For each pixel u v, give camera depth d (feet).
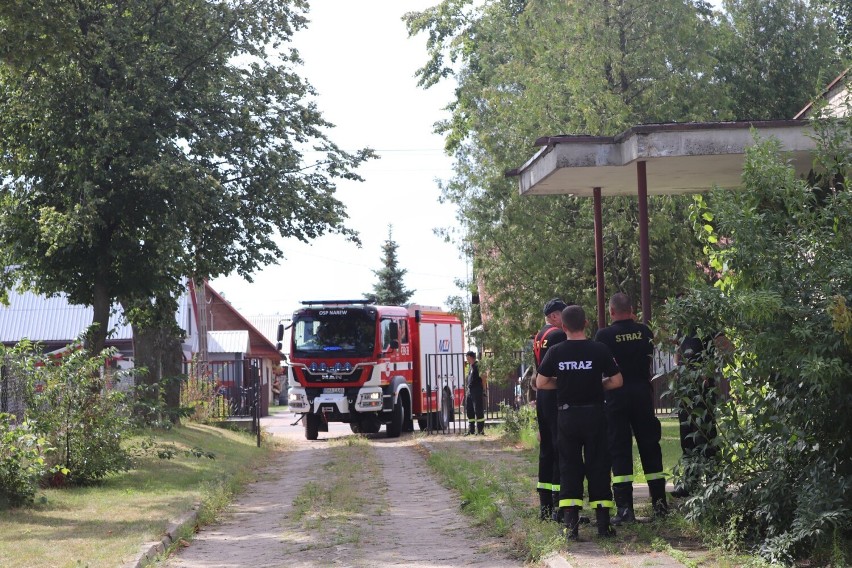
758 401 28.48
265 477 61.05
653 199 83.92
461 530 36.96
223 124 80.02
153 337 87.71
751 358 28.76
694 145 39.73
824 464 26.61
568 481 31.32
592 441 31.19
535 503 39.91
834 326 25.58
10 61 64.08
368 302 96.99
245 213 81.61
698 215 32.83
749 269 28.30
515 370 93.71
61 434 50.57
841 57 123.34
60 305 182.60
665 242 85.15
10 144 73.51
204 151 77.87
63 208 73.72
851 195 27.94
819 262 27.53
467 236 94.22
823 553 25.23
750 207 29.04
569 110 88.53
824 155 30.04
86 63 71.67
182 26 77.15
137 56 72.95
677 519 31.48
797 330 26.32
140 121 71.67
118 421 52.75
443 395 110.83
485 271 93.09
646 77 88.69
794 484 27.32
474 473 52.49
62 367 51.03
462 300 97.86
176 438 76.43
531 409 76.59
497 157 89.92
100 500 45.47
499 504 39.63
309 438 97.76
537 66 92.89
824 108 31.04
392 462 66.54
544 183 47.14
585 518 33.78
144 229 74.69
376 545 34.37
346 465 63.57
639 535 30.76
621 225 82.12
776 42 129.08
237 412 112.98
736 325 28.55
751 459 29.27
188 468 59.77
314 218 83.92
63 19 65.51
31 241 74.59
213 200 74.13
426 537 35.83
